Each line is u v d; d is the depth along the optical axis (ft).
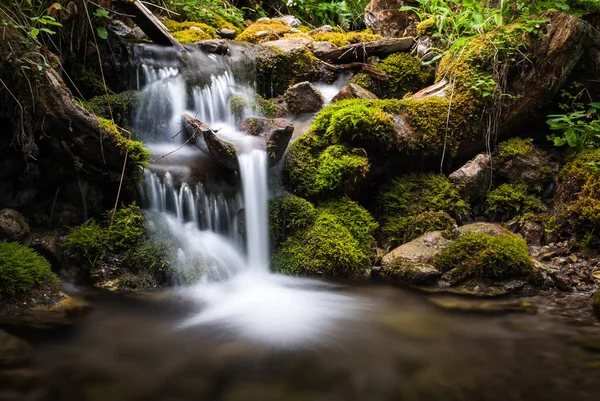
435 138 17.03
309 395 8.48
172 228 14.11
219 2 26.61
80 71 16.33
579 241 14.96
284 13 31.07
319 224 15.15
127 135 15.88
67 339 10.17
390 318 11.67
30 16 13.98
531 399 8.36
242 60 19.97
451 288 13.43
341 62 21.84
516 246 13.80
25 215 13.61
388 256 14.74
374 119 16.02
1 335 9.82
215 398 8.34
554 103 18.81
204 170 14.89
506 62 17.22
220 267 13.94
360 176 15.96
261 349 10.09
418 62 20.86
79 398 8.18
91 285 12.83
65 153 13.46
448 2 21.76
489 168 17.29
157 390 8.51
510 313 11.88
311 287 13.66
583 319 11.51
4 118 13.25
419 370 9.33
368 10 24.34
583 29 17.21
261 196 15.21
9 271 11.28
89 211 14.15
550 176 17.01
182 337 10.51
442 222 15.66
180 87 17.49
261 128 15.71
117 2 16.98
